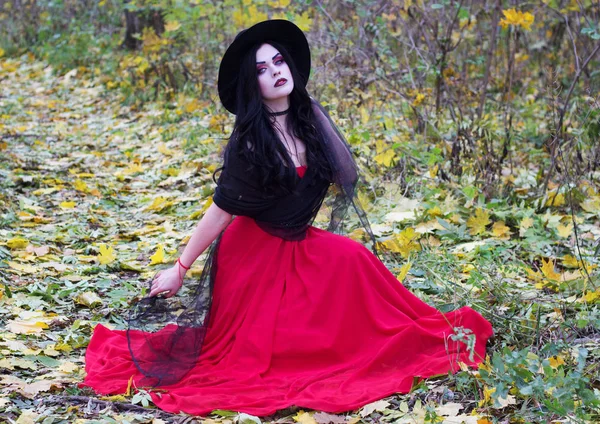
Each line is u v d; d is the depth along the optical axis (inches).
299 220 141.8
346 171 149.6
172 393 128.1
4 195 243.8
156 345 137.3
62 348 146.9
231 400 125.1
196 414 122.3
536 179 227.0
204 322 139.3
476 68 340.2
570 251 191.6
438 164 230.8
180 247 148.6
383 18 303.3
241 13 317.1
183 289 143.7
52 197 255.9
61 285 180.9
